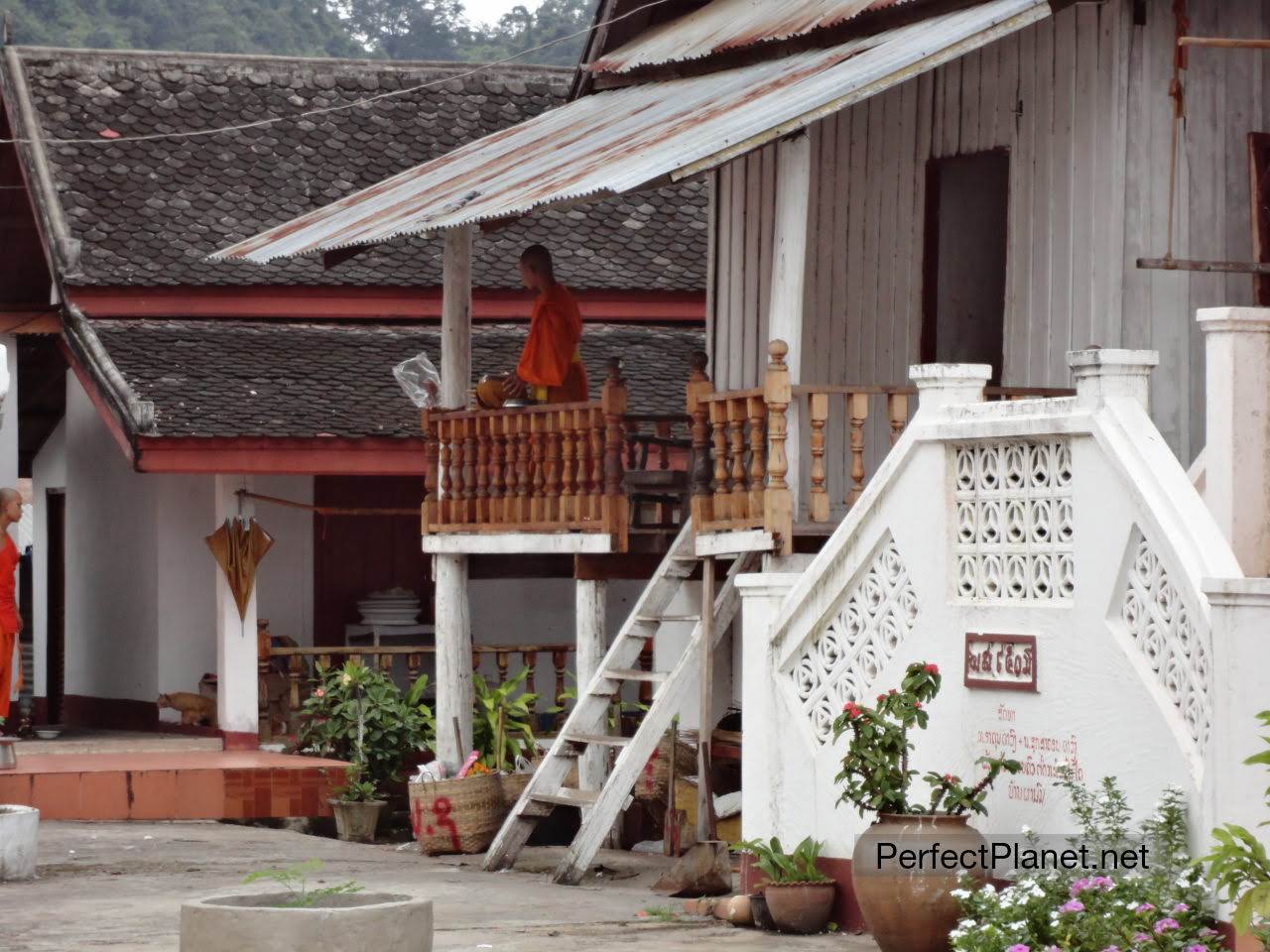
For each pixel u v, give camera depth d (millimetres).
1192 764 8727
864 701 10891
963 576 10289
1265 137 13516
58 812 17703
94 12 51188
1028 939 8609
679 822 14789
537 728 20328
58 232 21859
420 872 14570
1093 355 9430
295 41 53625
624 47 17875
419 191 16312
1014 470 9992
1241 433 9492
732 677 16484
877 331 14875
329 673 18875
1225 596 8359
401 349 21688
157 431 18516
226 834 16953
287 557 20875
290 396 19734
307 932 8633
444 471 16656
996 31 12445
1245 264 13180
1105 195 13172
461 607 16812
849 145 15180
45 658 26078
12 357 22266
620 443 14617
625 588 21766
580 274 22828
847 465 15008
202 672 21031
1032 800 9695
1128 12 13125
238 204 23016
